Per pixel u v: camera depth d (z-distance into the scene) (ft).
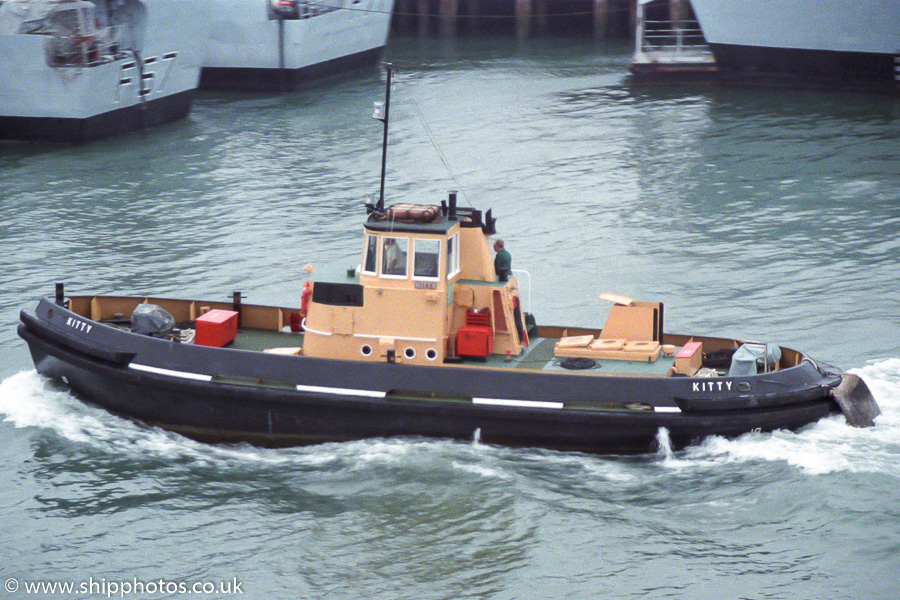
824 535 198.29
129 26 573.33
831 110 591.78
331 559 194.59
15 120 551.18
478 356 230.27
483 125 568.00
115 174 485.56
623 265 352.08
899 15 623.77
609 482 216.95
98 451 232.94
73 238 387.14
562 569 190.90
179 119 615.57
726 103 618.85
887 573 187.11
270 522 206.39
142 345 238.48
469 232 232.53
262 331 258.57
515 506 209.15
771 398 220.43
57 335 248.32
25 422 244.01
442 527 203.62
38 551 198.08
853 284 328.08
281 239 383.04
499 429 225.56
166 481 221.25
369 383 226.58
